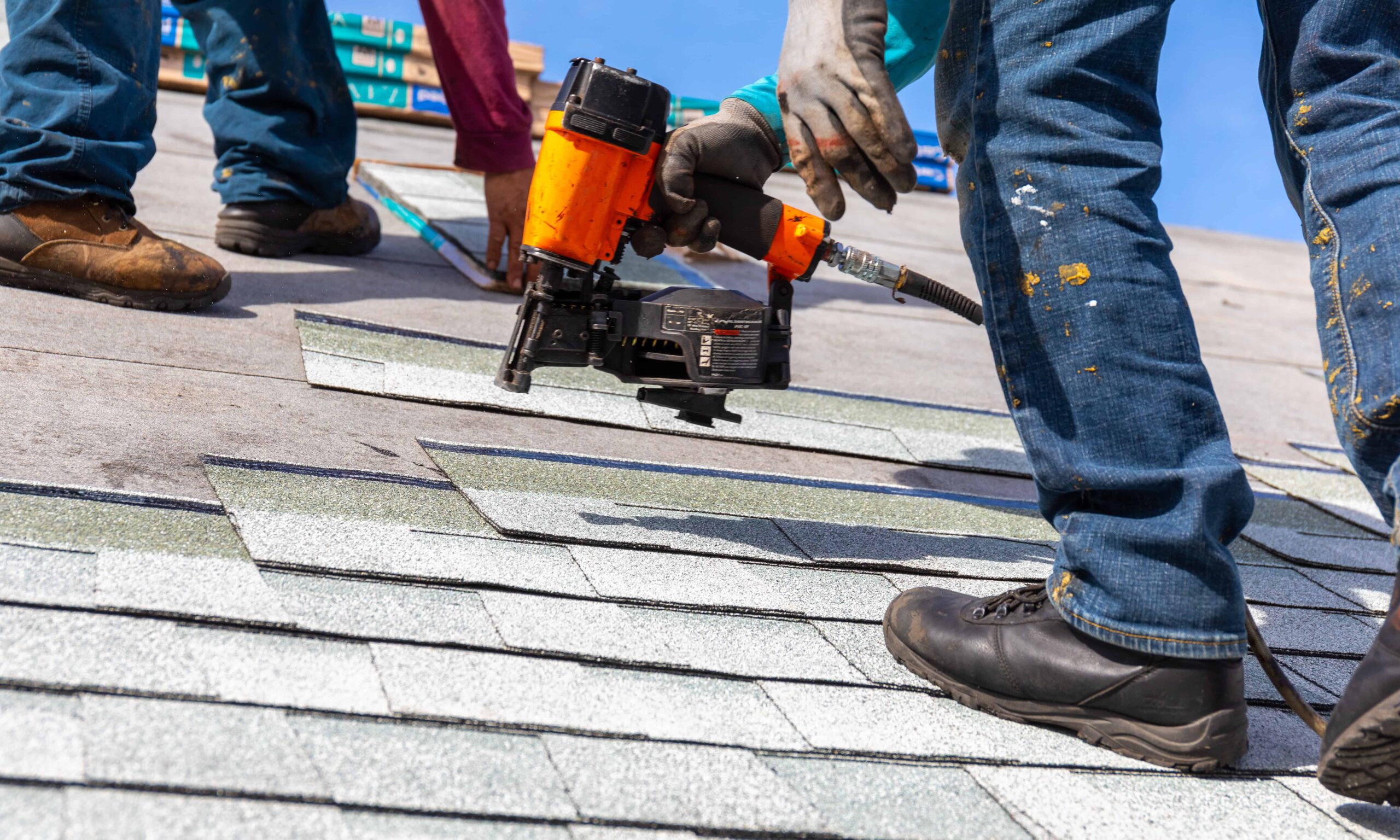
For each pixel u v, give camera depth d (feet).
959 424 10.71
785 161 6.41
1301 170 5.30
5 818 3.35
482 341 10.24
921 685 5.54
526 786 4.03
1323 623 7.13
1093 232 4.79
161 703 4.06
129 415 7.00
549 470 7.54
